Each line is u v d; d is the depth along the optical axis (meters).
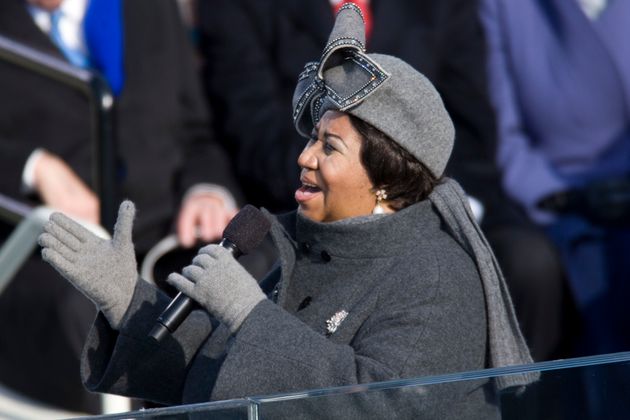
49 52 18.44
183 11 20.27
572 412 9.83
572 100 19.98
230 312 10.45
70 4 18.59
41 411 16.89
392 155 10.89
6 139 18.02
